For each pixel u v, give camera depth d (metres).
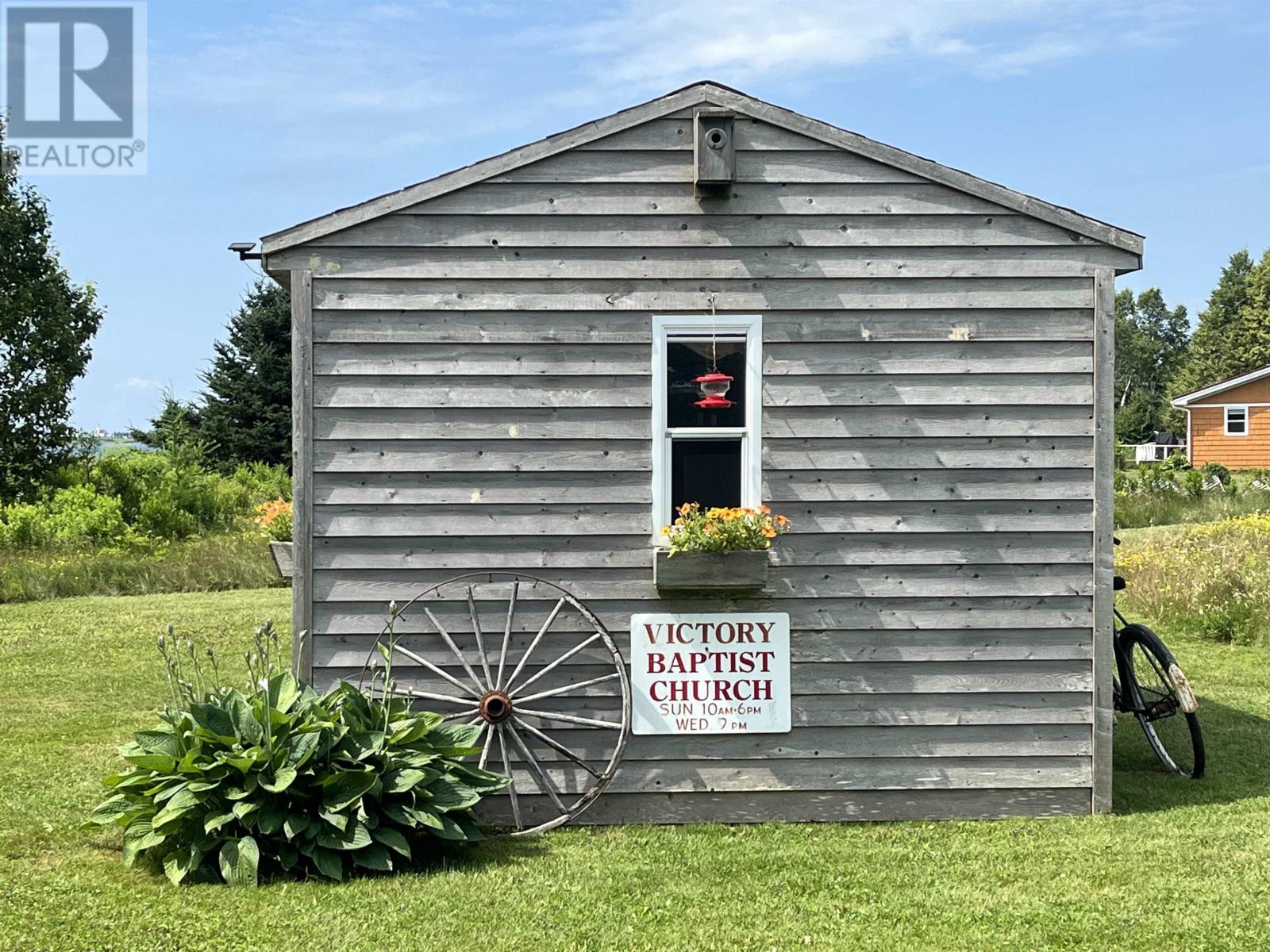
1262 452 48.88
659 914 6.55
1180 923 6.40
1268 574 16.25
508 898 6.77
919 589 8.54
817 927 6.38
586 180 8.49
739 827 8.36
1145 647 10.18
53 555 24.36
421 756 7.46
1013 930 6.32
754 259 8.53
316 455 8.41
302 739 7.15
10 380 35.34
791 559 8.52
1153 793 9.16
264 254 8.38
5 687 13.11
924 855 7.61
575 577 8.48
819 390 8.54
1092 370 8.56
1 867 7.26
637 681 8.48
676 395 8.59
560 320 8.48
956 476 8.55
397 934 6.22
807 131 8.50
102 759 10.03
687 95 8.48
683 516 8.30
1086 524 8.57
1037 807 8.55
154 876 7.11
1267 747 10.53
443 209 8.45
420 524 8.43
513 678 8.30
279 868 7.23
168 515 29.28
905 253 8.55
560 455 8.47
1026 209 8.52
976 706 8.55
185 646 15.41
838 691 8.53
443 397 8.45
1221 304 88.56
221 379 44.84
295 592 8.35
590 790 8.39
